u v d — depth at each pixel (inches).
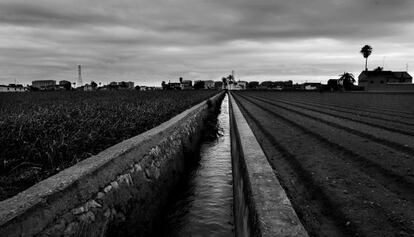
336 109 1008.9
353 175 250.1
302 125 582.2
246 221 155.0
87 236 169.3
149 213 257.8
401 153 319.9
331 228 159.5
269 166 207.0
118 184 217.3
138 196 242.8
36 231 137.2
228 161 492.7
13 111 516.7
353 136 442.3
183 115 547.8
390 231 150.4
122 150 239.8
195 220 279.6
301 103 1417.3
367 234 147.8
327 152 343.9
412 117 711.7
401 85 3216.0
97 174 192.2
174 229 264.8
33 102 828.6
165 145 360.5
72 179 169.2
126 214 217.2
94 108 612.1
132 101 932.6
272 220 120.6
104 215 189.5
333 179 239.6
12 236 124.3
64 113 474.3
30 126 335.6
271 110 993.5
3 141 280.8
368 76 3919.8
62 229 152.3
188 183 384.5
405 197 196.4
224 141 686.5
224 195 339.9
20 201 139.3
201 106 877.8
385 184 224.8
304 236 108.0
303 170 269.6
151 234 252.4
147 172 276.4
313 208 187.5
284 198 145.5
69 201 161.5
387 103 1344.7
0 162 235.3
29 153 262.2
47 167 248.8
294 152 346.0
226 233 255.0
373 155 311.1
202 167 459.2
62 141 286.2
